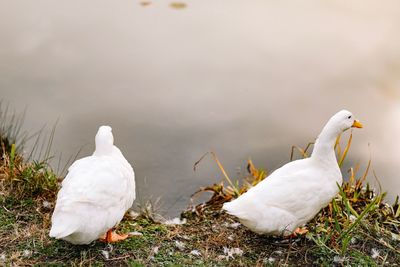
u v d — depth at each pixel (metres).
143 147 4.45
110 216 3.38
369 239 3.69
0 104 4.70
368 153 4.57
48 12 5.72
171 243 3.63
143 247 3.58
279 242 3.66
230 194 4.12
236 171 4.35
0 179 3.92
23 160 4.17
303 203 3.51
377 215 3.84
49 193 3.87
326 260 3.54
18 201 3.80
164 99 4.87
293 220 3.52
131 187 3.52
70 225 3.25
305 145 4.56
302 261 3.55
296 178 3.52
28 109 4.68
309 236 3.65
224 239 3.68
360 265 3.52
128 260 3.49
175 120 4.70
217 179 4.28
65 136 4.49
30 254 3.48
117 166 3.48
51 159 4.30
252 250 3.62
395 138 4.67
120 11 5.84
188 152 4.45
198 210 4.00
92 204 3.32
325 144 3.54
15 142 4.39
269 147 4.54
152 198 4.11
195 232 3.74
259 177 4.23
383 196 3.99
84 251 3.50
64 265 3.43
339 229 3.57
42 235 3.59
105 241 3.57
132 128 4.59
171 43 5.41
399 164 4.50
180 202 4.11
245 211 3.47
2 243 3.54
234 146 4.53
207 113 4.79
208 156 4.43
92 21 5.60
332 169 3.56
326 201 3.56
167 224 3.82
